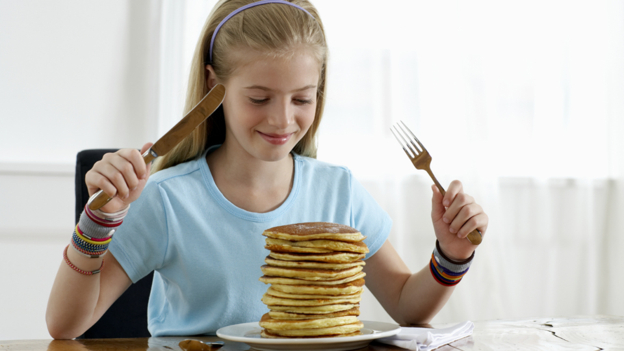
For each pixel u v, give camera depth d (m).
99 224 0.81
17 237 2.19
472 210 0.90
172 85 2.31
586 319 1.00
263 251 1.06
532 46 2.68
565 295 2.74
